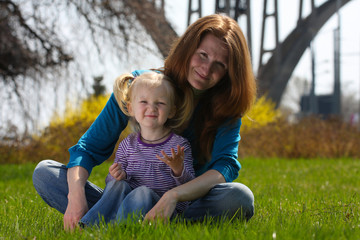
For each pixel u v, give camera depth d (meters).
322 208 3.16
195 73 2.68
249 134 10.84
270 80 30.92
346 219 2.70
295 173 6.67
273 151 10.66
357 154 10.54
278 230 2.23
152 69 2.98
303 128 11.51
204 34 2.67
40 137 9.82
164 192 2.60
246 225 2.35
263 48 31.41
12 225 2.61
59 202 2.70
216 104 2.75
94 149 2.77
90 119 9.88
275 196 4.11
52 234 2.39
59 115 10.32
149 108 2.57
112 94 2.88
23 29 10.95
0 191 4.75
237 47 2.66
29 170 7.23
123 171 2.57
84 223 2.40
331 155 10.48
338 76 27.75
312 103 29.30
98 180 5.68
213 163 2.74
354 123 12.17
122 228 2.24
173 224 2.33
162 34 12.08
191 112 2.78
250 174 6.50
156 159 2.59
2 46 10.45
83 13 11.06
